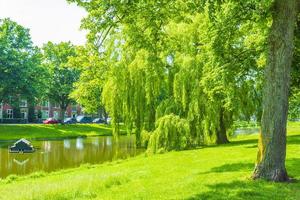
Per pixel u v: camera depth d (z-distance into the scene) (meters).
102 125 86.00
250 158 22.81
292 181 15.30
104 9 14.75
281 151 15.35
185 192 14.09
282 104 15.16
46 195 15.43
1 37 71.75
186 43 32.69
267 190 13.80
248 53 21.55
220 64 22.28
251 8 16.95
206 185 15.02
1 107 96.88
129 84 35.59
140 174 20.41
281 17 15.11
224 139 36.22
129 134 36.78
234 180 15.62
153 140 33.50
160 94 35.62
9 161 37.47
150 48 16.50
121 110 36.38
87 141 58.59
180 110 34.69
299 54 20.70
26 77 72.38
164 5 15.46
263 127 15.49
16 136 63.75
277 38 15.14
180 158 26.78
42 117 113.06
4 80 70.25
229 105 31.84
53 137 65.69
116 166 27.80
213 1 15.41
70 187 16.50
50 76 82.62
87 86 29.64
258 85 32.03
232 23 18.36
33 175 27.41
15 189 18.86
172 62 34.81
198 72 32.72
